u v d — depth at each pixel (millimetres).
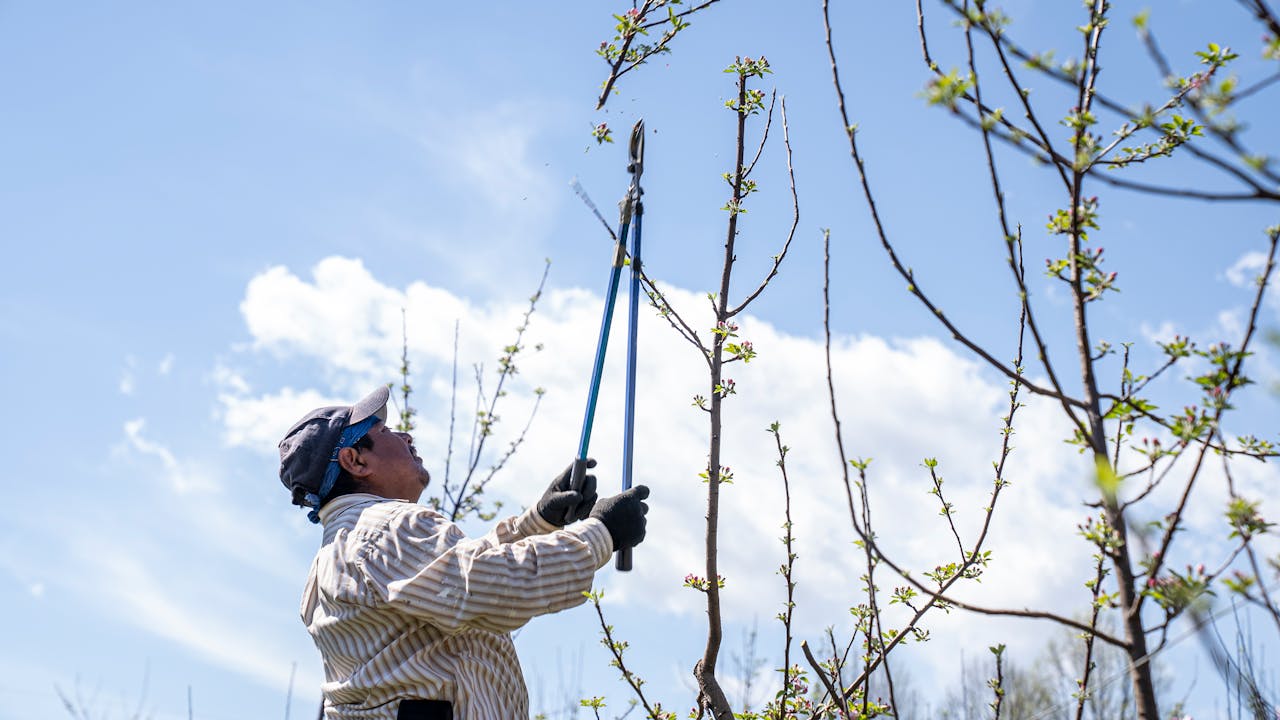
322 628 2998
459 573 2779
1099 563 3154
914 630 3457
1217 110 1805
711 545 3146
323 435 3277
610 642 3656
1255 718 2465
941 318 2154
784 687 3414
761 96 3486
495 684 2891
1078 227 2125
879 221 2189
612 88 3572
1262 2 1824
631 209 3260
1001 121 2146
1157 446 2121
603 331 3232
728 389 3215
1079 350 2152
